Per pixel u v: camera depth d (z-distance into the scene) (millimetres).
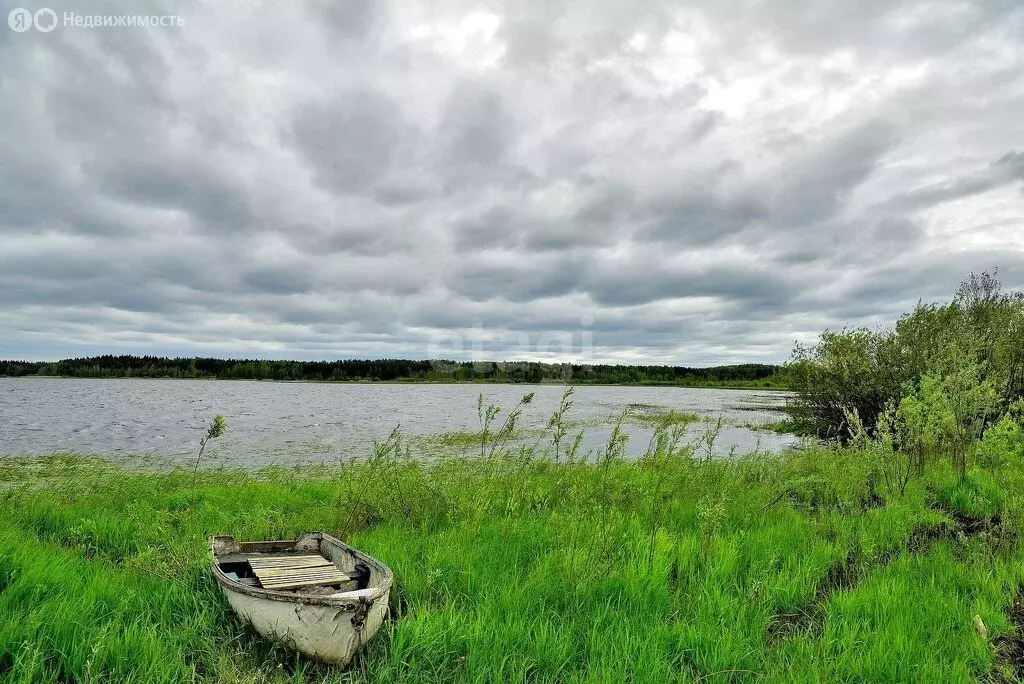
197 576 6375
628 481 10992
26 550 6246
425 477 9984
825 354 20812
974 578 6312
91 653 4500
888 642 4988
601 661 4691
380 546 7195
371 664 4840
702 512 7336
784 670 4738
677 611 5699
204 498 11070
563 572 6234
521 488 9242
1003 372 15148
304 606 4895
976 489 9984
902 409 12086
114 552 7598
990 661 4797
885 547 7637
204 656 4926
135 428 30719
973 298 20109
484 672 4602
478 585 6105
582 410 46188
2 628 4656
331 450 22344
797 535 8125
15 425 31734
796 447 22281
